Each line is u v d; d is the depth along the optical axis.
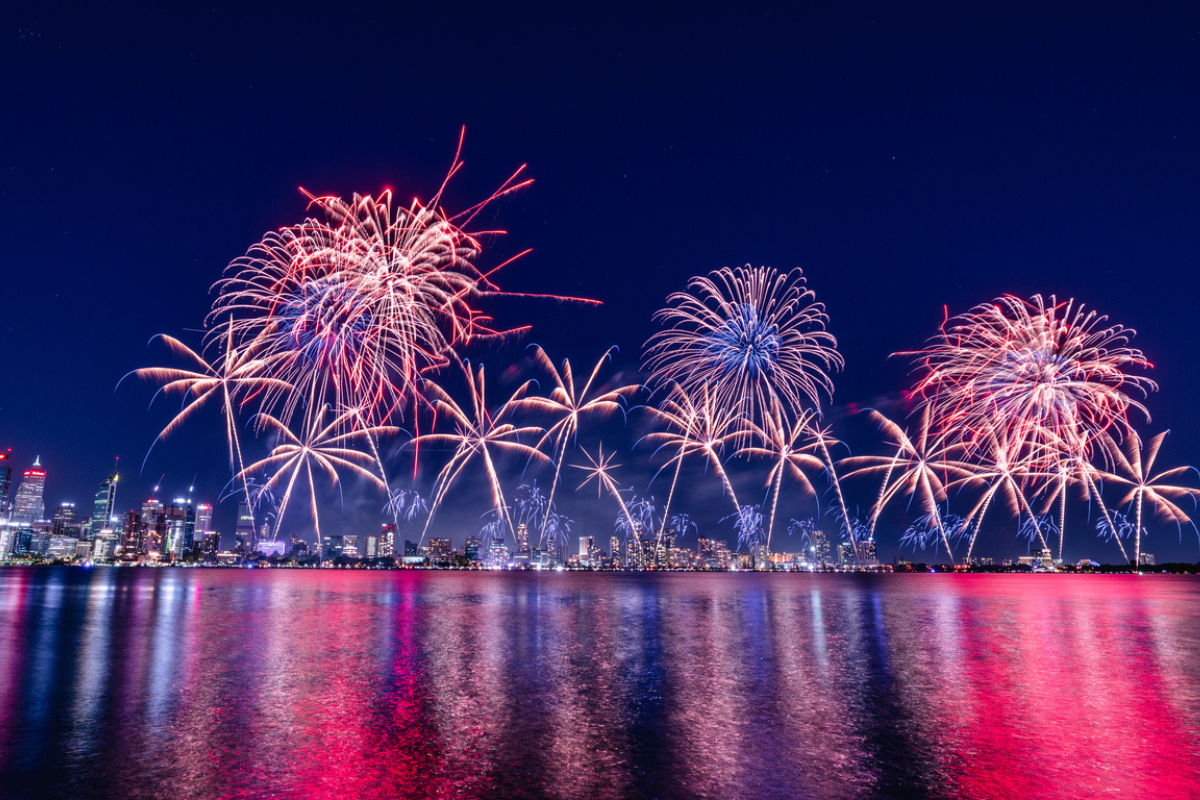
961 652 25.66
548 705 16.22
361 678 19.80
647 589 91.75
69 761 11.81
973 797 10.13
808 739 13.20
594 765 11.58
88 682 19.14
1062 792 10.35
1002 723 14.46
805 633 32.38
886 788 10.48
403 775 11.05
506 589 89.69
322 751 12.38
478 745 12.77
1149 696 17.34
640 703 16.44
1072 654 25.16
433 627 34.91
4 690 18.06
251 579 135.50
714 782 10.73
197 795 10.20
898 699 16.94
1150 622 39.16
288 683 19.03
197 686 18.53
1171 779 10.90
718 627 35.16
